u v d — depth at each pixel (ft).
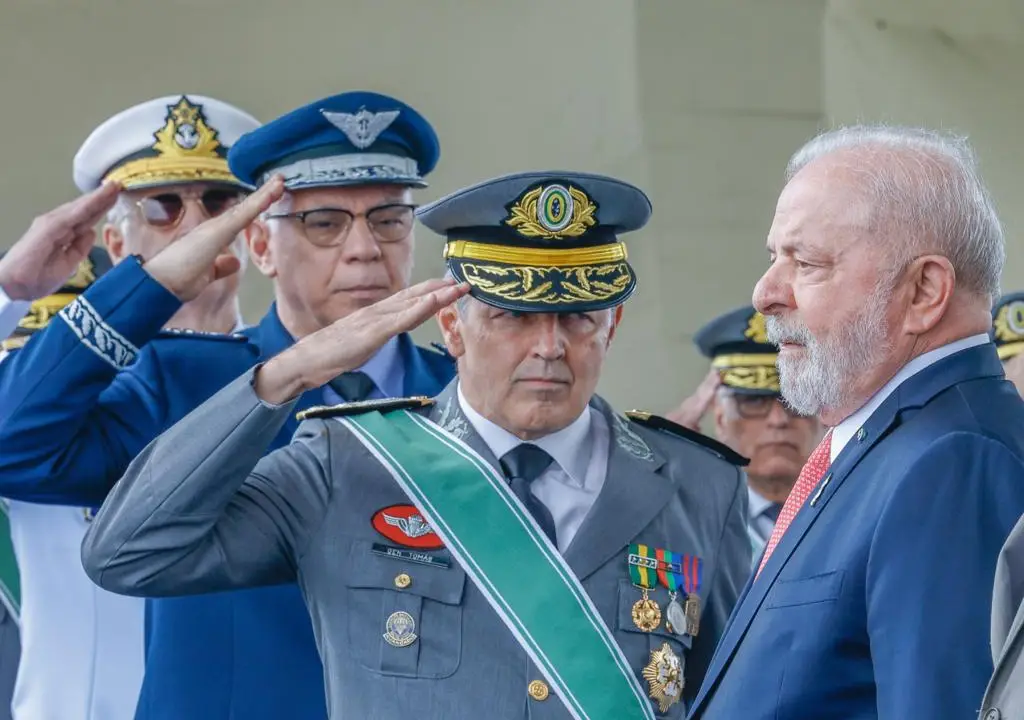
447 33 82.38
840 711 32.01
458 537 38.75
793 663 32.32
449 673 37.78
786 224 33.78
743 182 80.74
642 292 79.97
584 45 81.56
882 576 31.07
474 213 39.29
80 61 81.82
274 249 48.16
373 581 38.40
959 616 30.07
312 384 37.76
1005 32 83.10
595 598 38.86
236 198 54.34
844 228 33.06
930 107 82.28
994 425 31.86
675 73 80.84
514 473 39.86
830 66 81.71
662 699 38.50
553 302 38.60
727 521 40.96
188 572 38.01
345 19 82.58
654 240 80.18
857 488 32.73
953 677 29.78
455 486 39.14
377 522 38.91
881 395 33.45
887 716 30.45
